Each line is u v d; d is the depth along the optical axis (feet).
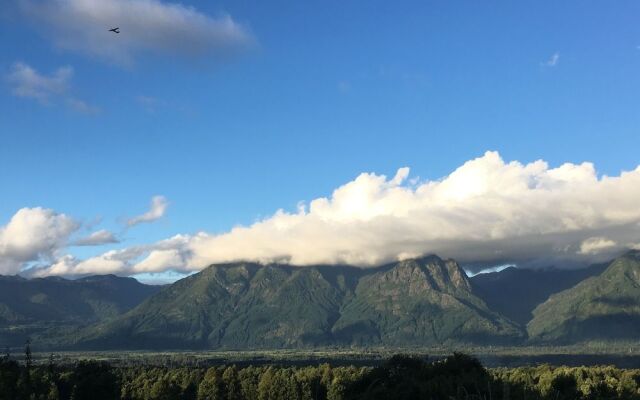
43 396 586.45
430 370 579.07
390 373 570.46
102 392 620.49
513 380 565.53
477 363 599.57
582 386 536.01
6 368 590.14
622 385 561.02
